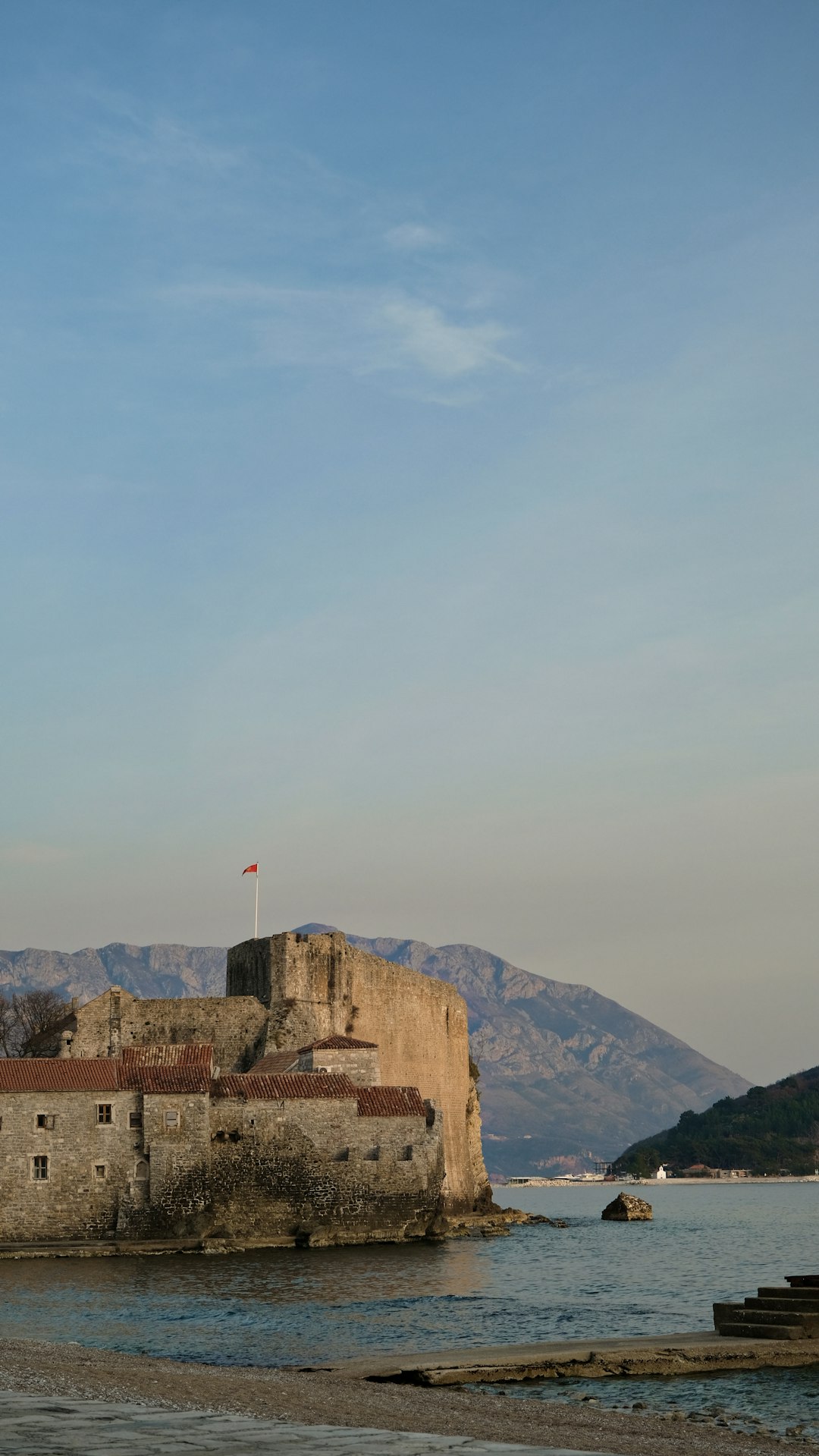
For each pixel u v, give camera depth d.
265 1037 138.12
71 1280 86.31
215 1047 138.50
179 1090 107.12
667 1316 74.12
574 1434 42.94
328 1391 48.66
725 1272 101.31
